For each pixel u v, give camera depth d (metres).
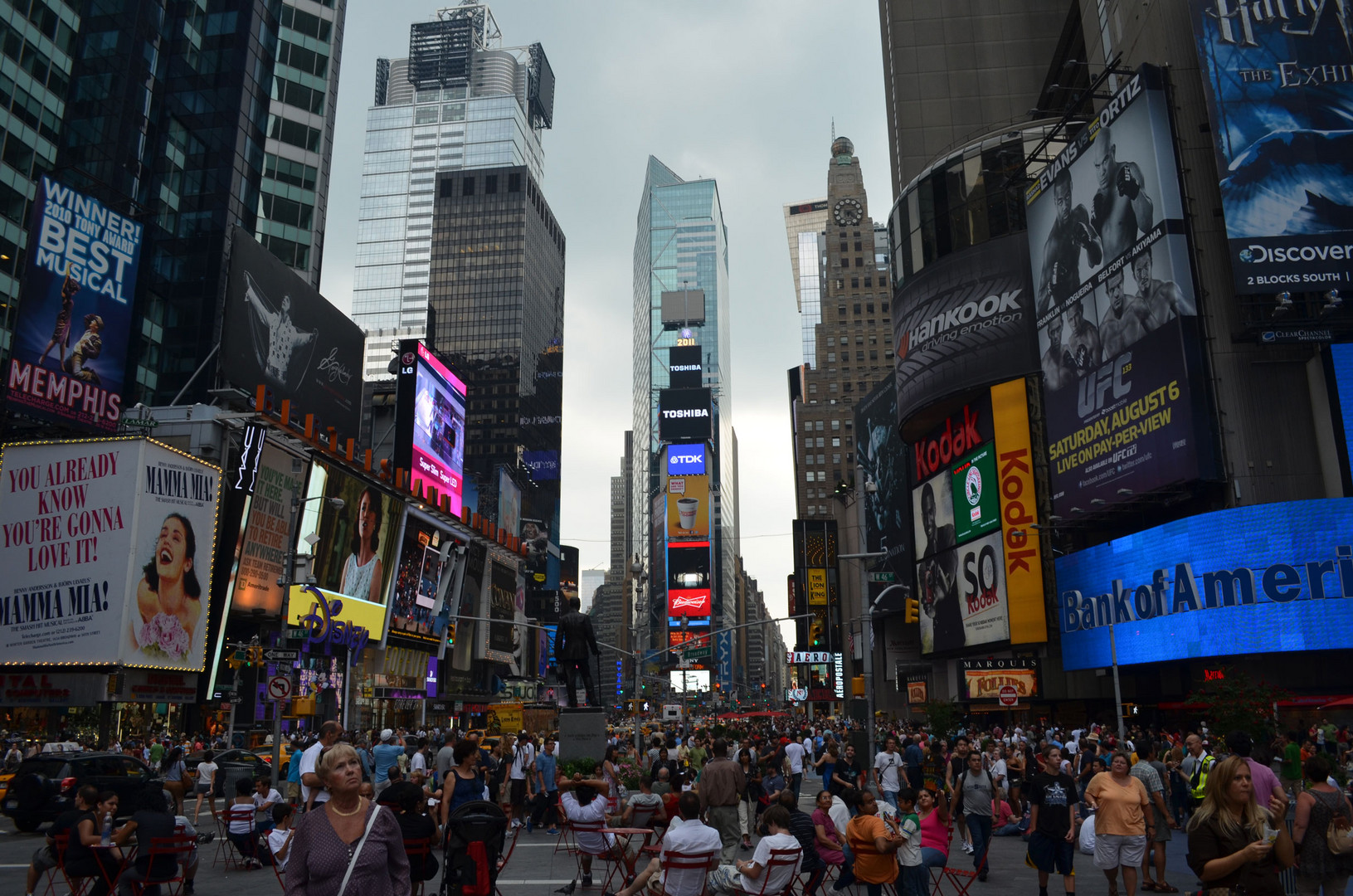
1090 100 84.25
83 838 12.46
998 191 78.75
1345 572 47.47
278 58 99.00
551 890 15.55
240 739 49.84
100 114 81.38
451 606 84.88
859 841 12.09
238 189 91.31
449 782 13.05
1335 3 55.56
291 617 54.31
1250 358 54.72
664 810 16.62
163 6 89.94
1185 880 16.41
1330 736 33.62
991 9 107.75
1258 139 54.19
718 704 169.62
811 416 186.38
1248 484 53.31
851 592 129.75
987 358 75.69
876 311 190.25
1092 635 61.78
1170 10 60.44
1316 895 9.82
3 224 71.69
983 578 75.19
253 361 61.72
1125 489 58.75
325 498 58.09
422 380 83.75
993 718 77.75
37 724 45.81
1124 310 59.75
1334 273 52.56
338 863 6.13
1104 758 26.64
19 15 74.50
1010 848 21.06
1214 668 53.66
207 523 45.84
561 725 27.00
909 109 106.06
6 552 41.75
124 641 40.47
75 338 48.56
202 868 18.41
